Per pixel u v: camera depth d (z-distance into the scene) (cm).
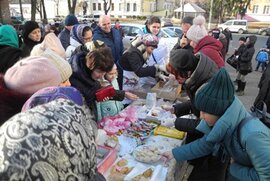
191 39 296
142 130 212
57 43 238
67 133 68
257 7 4194
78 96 112
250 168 150
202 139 173
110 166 164
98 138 181
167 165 171
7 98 113
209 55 271
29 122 65
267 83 303
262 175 137
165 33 1176
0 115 111
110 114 240
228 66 1043
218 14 4344
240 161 152
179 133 211
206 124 168
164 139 205
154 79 324
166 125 224
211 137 152
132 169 160
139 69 298
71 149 67
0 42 234
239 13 4153
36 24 342
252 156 138
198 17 376
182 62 191
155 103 271
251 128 141
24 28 339
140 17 4303
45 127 65
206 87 150
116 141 184
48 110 71
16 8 4453
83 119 78
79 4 4591
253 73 958
